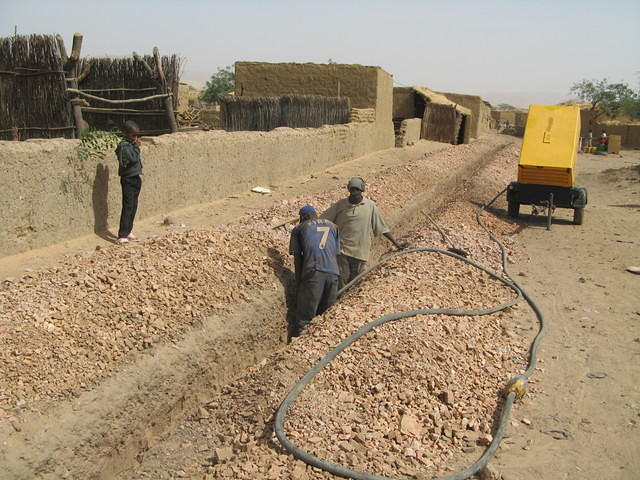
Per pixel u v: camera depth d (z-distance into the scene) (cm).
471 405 527
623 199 1847
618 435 500
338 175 1611
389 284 781
